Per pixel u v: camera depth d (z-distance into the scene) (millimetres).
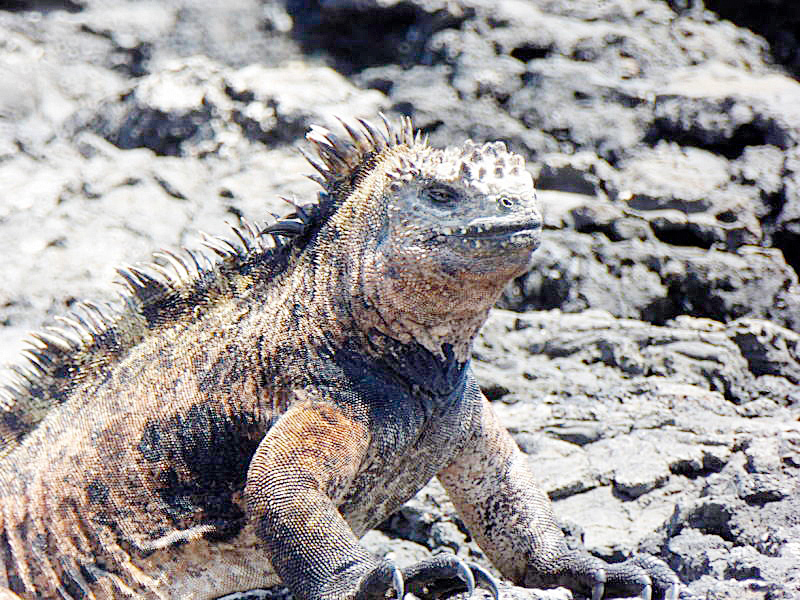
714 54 31688
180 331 13117
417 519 16609
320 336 12227
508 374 20516
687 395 19344
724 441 17484
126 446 12711
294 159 27000
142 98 29109
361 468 12227
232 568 12750
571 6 33156
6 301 22969
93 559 12781
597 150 27938
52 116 32188
